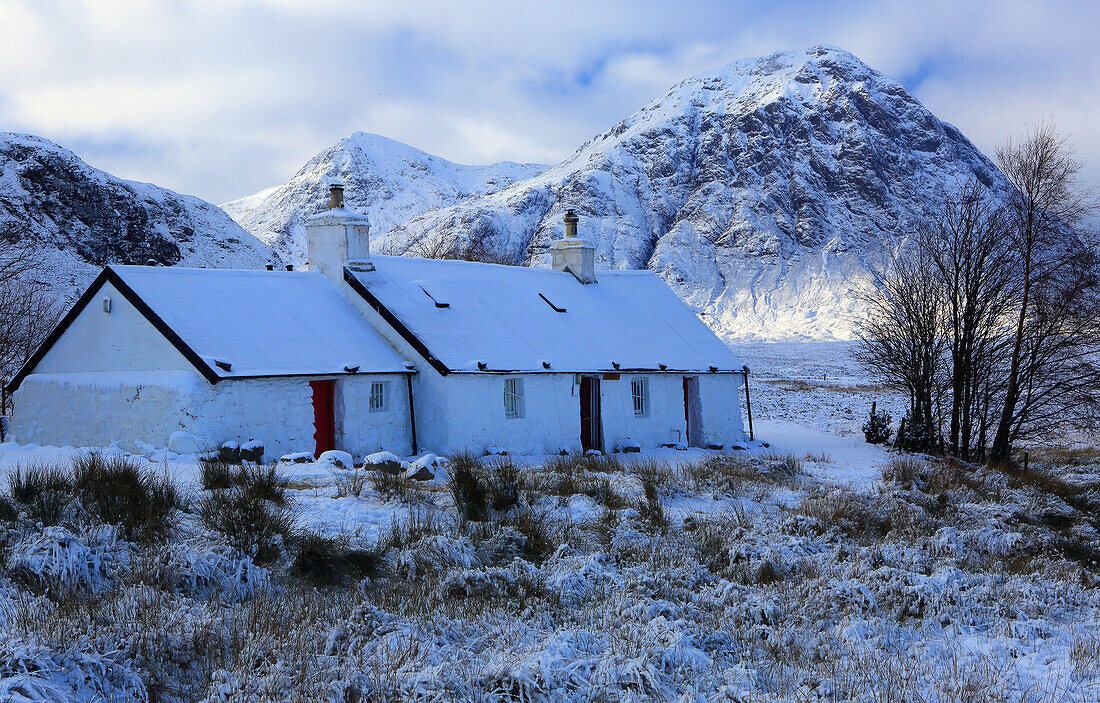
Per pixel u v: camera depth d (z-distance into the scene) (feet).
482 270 101.04
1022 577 41.29
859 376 253.03
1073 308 95.35
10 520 37.04
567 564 39.06
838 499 56.59
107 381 69.41
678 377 100.73
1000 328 101.30
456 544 39.86
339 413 74.08
